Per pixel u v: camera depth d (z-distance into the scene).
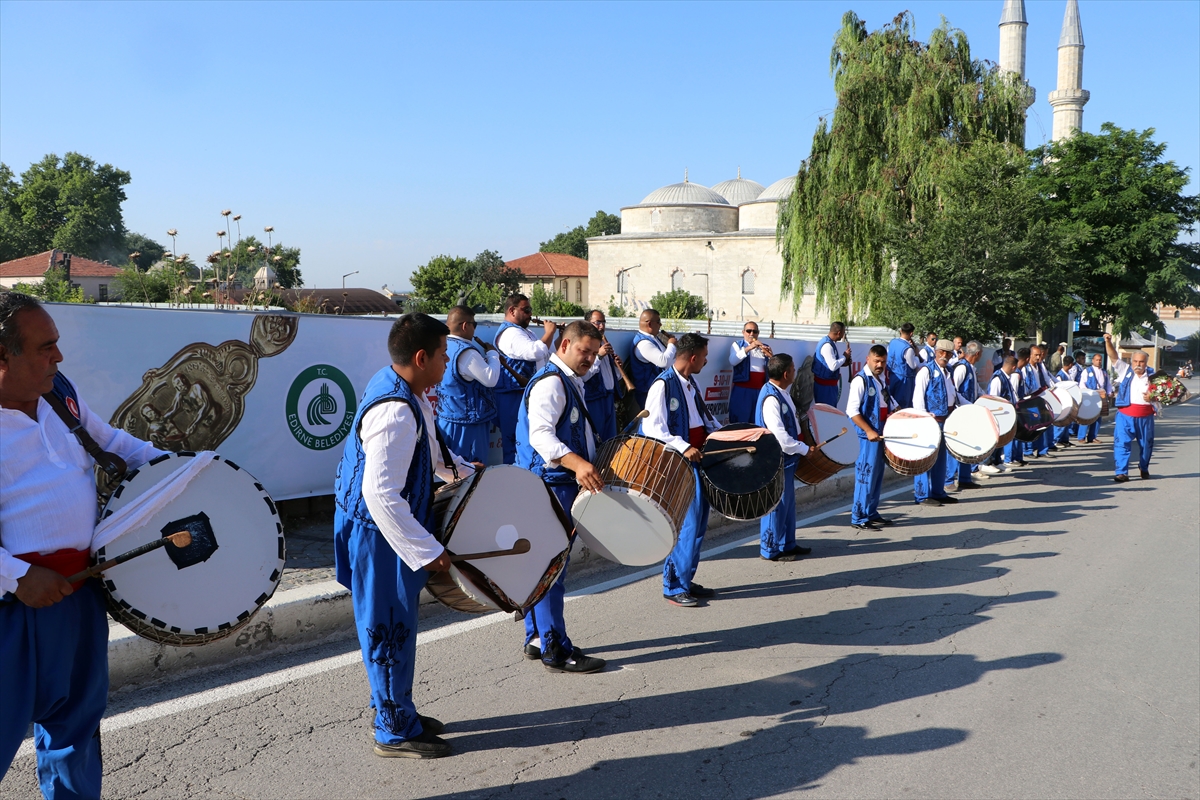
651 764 3.80
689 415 6.14
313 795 3.48
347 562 3.70
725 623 5.74
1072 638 5.51
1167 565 7.31
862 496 8.66
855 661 5.07
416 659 4.97
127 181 93.88
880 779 3.71
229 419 6.67
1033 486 11.50
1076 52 47.62
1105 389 17.17
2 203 91.31
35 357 2.57
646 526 4.71
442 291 69.19
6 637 2.54
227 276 16.94
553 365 4.82
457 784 3.60
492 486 3.80
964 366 10.86
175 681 4.50
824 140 25.89
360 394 7.51
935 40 24.45
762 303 67.88
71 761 2.78
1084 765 3.86
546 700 4.45
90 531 2.75
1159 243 25.58
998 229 19.39
